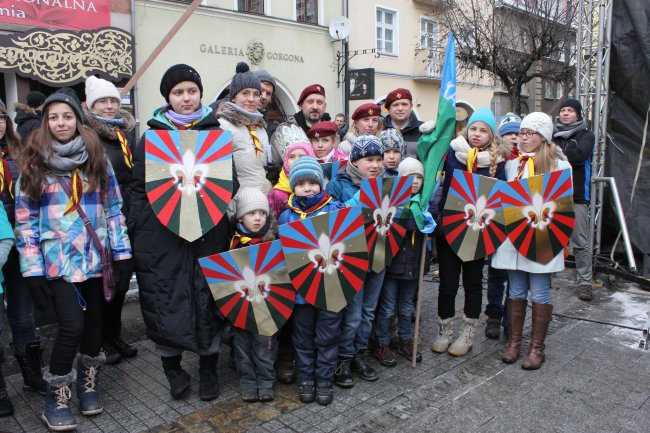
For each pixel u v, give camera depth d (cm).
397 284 388
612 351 407
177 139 312
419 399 334
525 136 394
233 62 1169
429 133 380
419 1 1619
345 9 1390
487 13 1471
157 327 309
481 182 381
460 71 1638
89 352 313
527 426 299
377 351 392
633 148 636
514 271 388
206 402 333
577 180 545
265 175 391
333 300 323
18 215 287
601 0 616
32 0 813
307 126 449
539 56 1406
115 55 895
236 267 314
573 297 548
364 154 350
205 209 312
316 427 302
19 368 388
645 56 609
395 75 1591
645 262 618
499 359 397
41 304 288
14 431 301
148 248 311
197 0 507
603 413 313
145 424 307
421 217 370
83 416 316
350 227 326
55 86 827
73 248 293
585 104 662
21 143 344
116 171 362
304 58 1316
